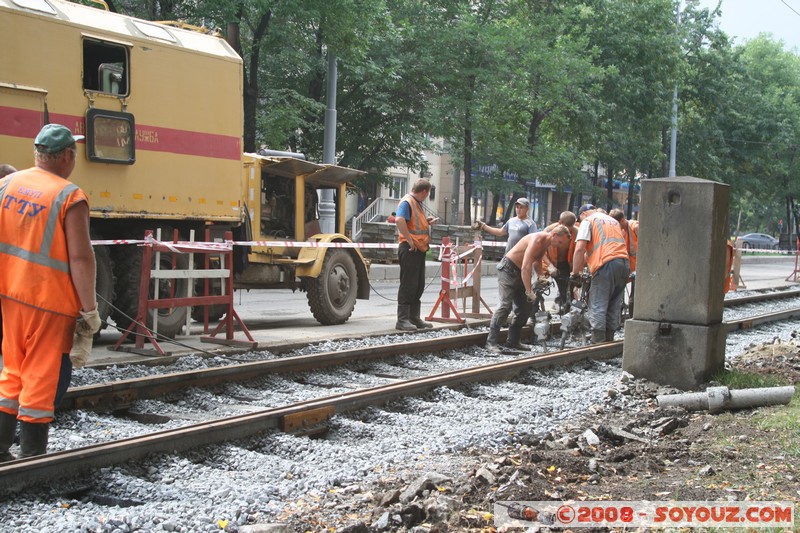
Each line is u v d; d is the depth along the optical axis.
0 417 4.91
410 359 10.03
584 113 31.53
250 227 12.21
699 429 6.66
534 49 28.86
